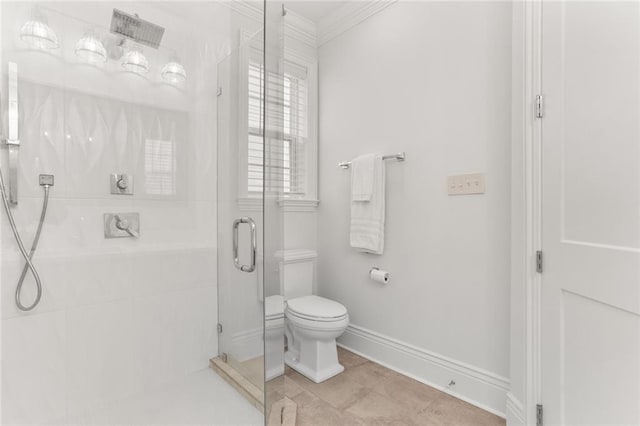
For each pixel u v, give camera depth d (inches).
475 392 66.1
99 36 62.8
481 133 65.8
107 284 63.7
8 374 54.1
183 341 73.5
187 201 74.1
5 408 53.9
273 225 66.5
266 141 64.6
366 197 84.0
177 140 72.6
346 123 96.1
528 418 52.1
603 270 39.5
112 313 64.2
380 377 77.6
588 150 42.0
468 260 67.8
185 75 73.6
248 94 69.0
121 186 65.3
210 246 77.5
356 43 93.2
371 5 88.4
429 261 74.9
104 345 63.3
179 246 72.9
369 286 89.0
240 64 71.7
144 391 67.9
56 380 58.3
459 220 69.4
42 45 56.9
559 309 47.1
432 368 73.7
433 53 74.5
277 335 64.2
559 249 46.9
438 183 73.3
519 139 55.9
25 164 55.3
